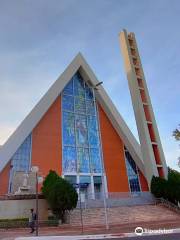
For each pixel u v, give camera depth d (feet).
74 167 128.36
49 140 126.21
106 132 147.02
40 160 120.47
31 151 119.75
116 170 139.95
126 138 144.77
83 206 94.17
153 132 139.95
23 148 118.42
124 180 139.54
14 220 75.41
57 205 80.79
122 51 156.04
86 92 148.77
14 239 48.55
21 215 82.28
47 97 127.34
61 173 123.34
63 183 83.87
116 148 146.10
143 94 147.84
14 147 111.75
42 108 124.16
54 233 58.95
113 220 86.38
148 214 96.12
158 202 115.75
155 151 137.59
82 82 149.79
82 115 141.90
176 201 113.91
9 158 109.81
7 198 85.87
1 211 81.00
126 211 95.81
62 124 133.08
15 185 99.91
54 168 122.62
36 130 124.67
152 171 128.16
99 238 45.52
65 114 136.15
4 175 109.19
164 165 131.75
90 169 132.98
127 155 147.74
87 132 139.95
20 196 85.20
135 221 87.15
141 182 142.31
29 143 120.88
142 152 135.85
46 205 86.89
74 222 81.87
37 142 122.83
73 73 141.38
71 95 142.00
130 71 147.84
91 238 45.80
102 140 143.54
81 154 133.18
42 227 73.31
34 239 46.55
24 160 116.26
